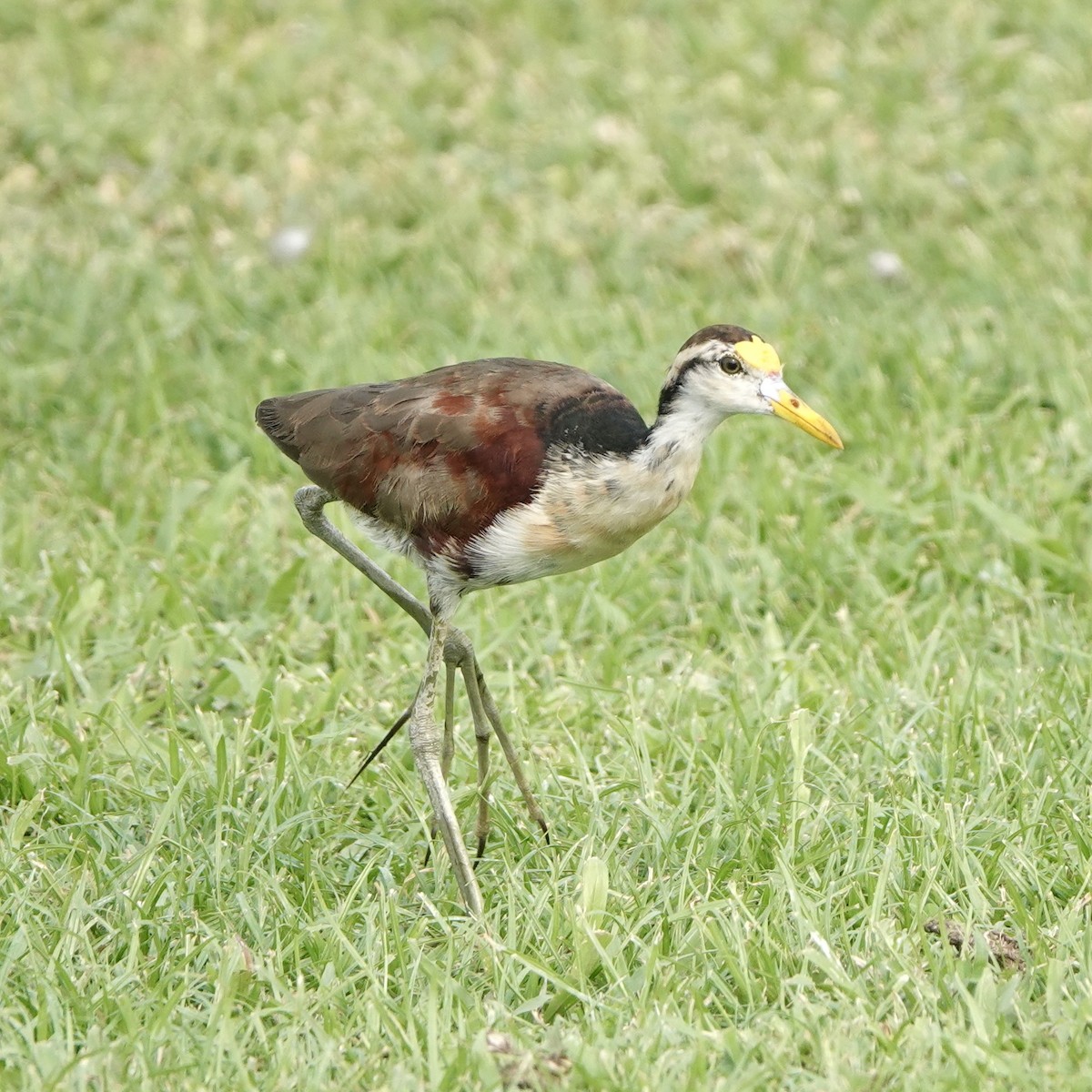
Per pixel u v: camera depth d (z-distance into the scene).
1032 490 12.78
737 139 17.81
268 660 11.27
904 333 14.69
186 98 18.42
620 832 9.34
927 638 11.23
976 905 8.52
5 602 11.72
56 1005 7.85
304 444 9.52
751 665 11.17
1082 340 14.55
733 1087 7.31
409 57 19.34
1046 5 19.52
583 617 11.79
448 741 9.56
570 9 20.17
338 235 16.34
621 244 16.25
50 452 13.66
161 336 14.95
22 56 19.20
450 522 9.04
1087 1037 7.75
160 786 9.81
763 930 8.28
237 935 8.41
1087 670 10.70
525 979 8.33
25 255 16.11
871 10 19.83
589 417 9.02
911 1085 7.34
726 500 13.00
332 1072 7.60
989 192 16.70
